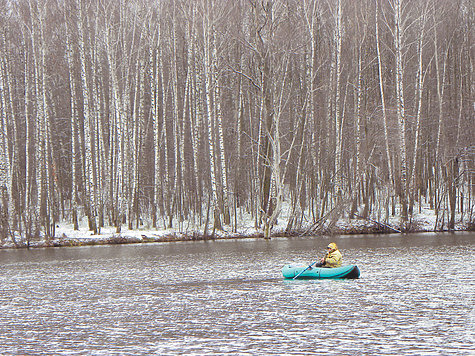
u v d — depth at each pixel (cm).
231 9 8331
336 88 8050
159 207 8844
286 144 8519
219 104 7706
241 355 2048
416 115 8644
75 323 2656
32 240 7200
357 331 2328
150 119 9906
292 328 2412
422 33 7931
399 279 3612
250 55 8206
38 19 7669
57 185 8800
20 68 8550
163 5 8888
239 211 9062
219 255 5406
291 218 7606
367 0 8700
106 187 8212
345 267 3709
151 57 8125
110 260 5297
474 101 8219
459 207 8681
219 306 2925
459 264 4266
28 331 2525
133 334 2408
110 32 7706
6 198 7388
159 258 5316
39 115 7600
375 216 8162
